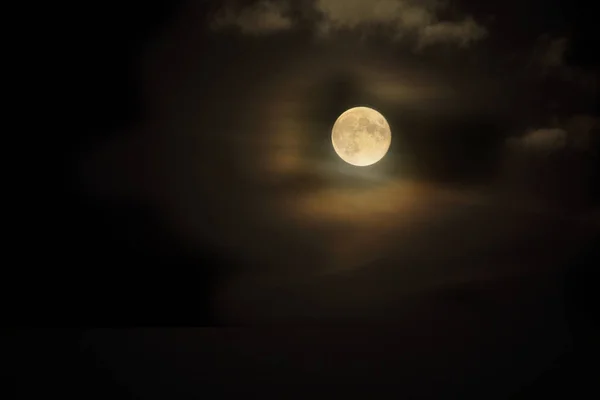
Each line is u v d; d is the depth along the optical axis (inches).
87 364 70.6
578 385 62.0
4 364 70.4
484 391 59.9
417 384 62.7
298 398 58.1
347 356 74.1
